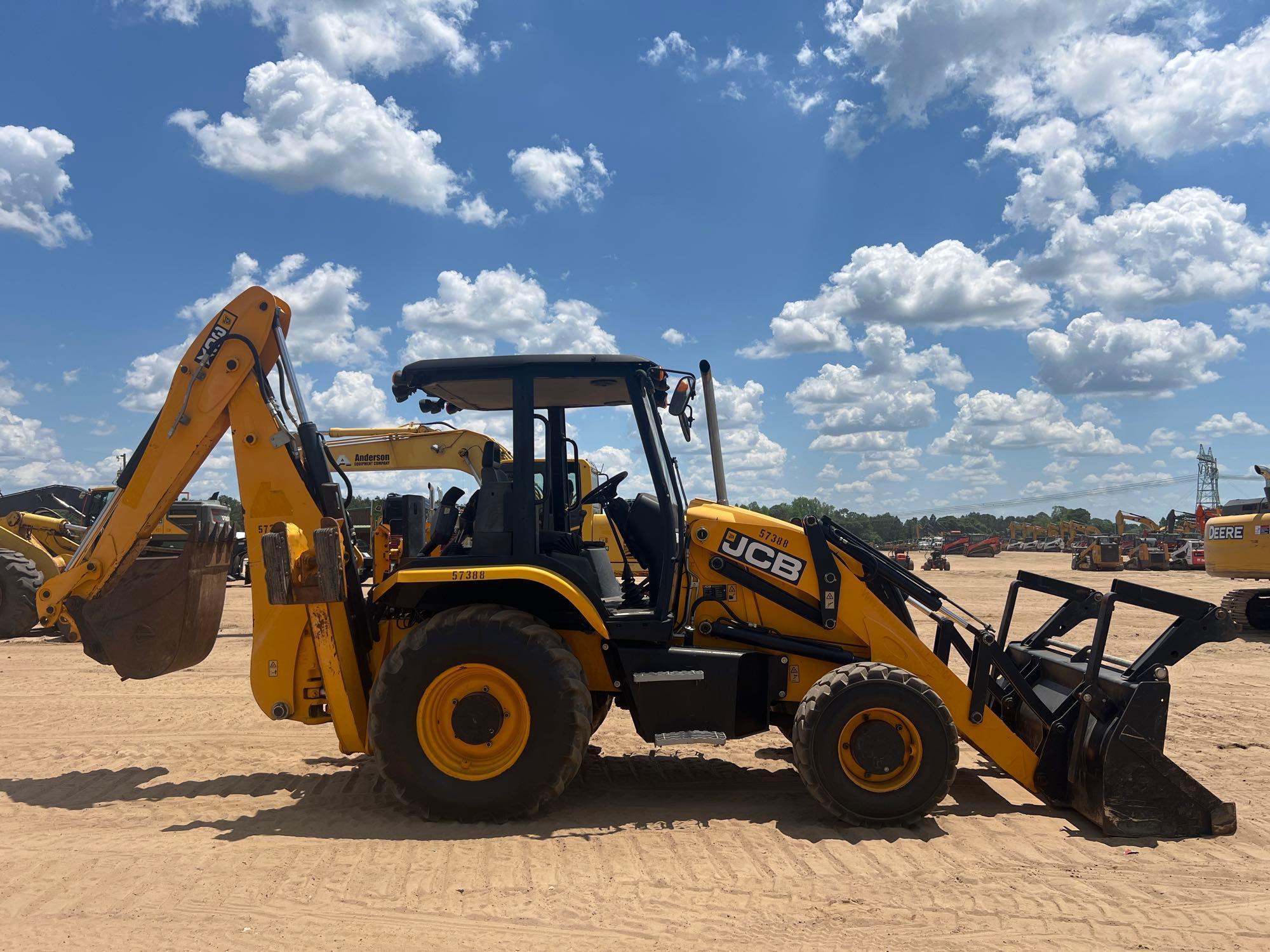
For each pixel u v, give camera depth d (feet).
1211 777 18.20
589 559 16.49
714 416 17.79
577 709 14.73
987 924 11.06
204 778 17.94
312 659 16.25
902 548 208.64
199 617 18.38
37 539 46.21
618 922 11.09
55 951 10.24
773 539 16.71
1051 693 16.61
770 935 10.75
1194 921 11.19
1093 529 199.93
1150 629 46.01
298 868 12.80
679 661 15.74
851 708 14.82
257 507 16.72
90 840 14.07
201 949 10.30
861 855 13.50
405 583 15.40
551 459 17.54
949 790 17.10
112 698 26.58
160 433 16.90
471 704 14.93
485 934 10.74
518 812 14.76
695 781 17.84
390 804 16.10
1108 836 14.37
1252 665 33.63
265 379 17.25
